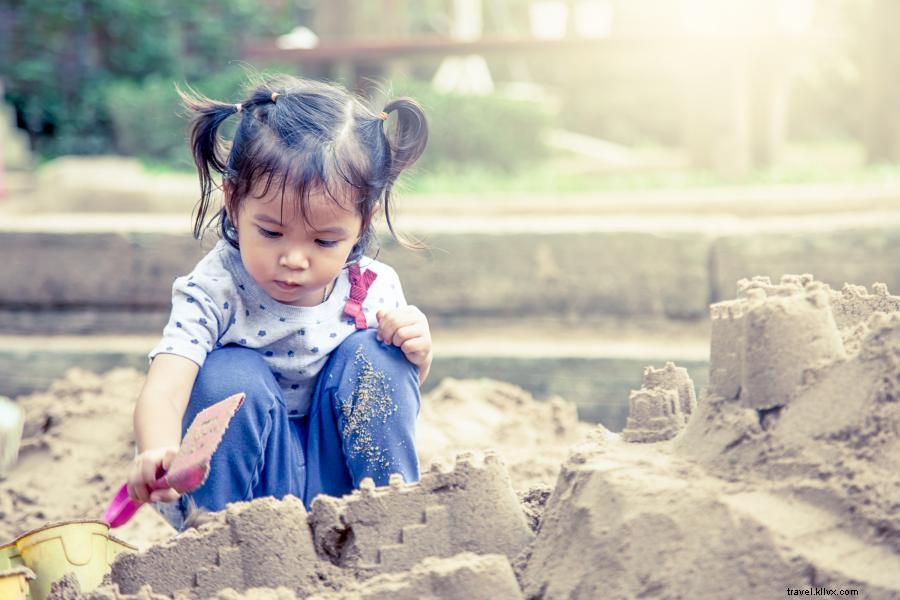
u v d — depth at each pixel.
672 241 6.20
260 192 2.55
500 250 6.32
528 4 16.80
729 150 9.77
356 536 2.22
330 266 2.63
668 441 2.32
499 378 5.81
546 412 4.98
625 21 12.20
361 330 2.92
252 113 2.67
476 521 2.24
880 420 2.05
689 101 10.48
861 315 2.56
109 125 14.70
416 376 2.84
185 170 10.76
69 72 14.94
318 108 2.67
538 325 6.31
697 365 5.60
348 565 2.22
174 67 14.93
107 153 14.70
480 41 9.76
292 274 2.59
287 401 2.89
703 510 1.99
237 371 2.69
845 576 1.87
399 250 6.35
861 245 5.98
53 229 6.58
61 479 4.07
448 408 4.88
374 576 2.18
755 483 2.07
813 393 2.12
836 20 14.62
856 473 2.02
